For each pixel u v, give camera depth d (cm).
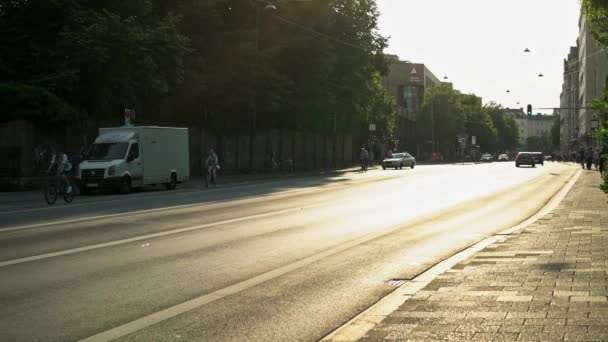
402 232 1326
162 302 704
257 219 1536
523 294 687
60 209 1833
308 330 598
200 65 3741
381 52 5381
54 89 3038
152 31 3041
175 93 3622
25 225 1396
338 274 876
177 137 3070
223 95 4069
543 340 517
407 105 12225
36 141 2916
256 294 750
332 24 4934
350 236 1259
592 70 10119
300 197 2244
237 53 3972
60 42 2984
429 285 757
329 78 4984
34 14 3112
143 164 2823
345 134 6266
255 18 4347
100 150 2767
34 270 880
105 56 2881
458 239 1225
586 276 777
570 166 6631
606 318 579
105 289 766
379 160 7362
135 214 1638
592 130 1047
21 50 3116
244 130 4647
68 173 2209
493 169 5444
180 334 582
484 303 652
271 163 4909
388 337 542
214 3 3800
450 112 10638
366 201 2081
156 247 1092
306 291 769
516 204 2002
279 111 4831
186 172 3138
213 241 1170
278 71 4466
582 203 1872
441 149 11112
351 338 543
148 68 3014
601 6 2067
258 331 594
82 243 1130
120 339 565
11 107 2855
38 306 680
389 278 849
